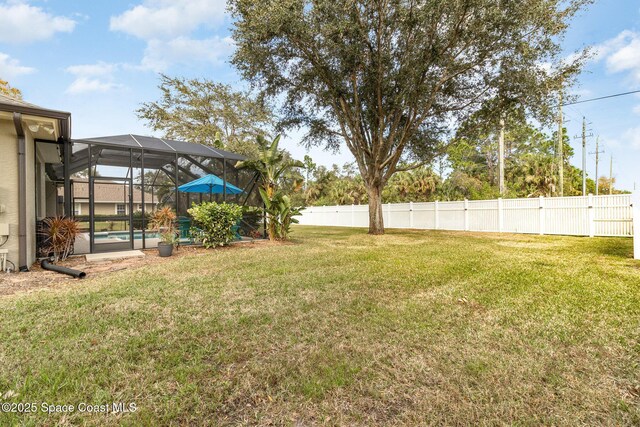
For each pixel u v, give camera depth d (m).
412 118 11.92
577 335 2.94
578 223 12.04
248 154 20.88
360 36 10.42
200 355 2.59
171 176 11.29
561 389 2.11
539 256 7.59
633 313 3.48
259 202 12.98
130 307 3.77
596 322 3.25
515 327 3.16
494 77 10.98
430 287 4.73
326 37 9.97
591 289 4.48
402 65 10.67
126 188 9.93
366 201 30.08
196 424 1.79
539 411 1.89
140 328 3.13
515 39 9.27
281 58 11.75
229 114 22.47
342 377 2.27
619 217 11.09
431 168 27.25
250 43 10.41
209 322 3.30
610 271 5.68
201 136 21.92
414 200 27.08
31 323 3.24
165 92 21.59
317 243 10.73
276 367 2.40
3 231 5.84
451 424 1.79
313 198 37.78
